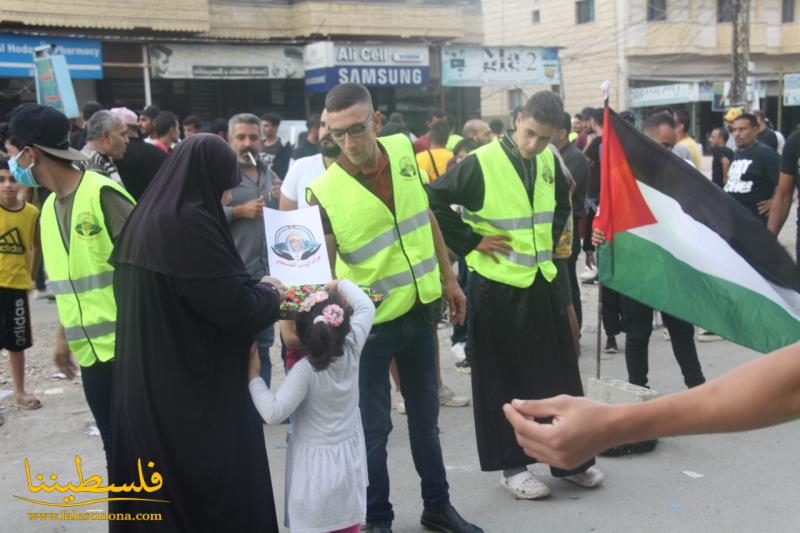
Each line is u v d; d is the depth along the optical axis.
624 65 30.25
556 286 4.24
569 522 4.02
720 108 29.59
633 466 4.71
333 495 3.29
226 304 2.73
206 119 21.06
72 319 3.72
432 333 3.91
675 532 3.88
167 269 2.69
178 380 2.74
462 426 5.44
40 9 17.09
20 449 5.19
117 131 5.00
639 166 4.66
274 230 3.29
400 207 3.73
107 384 3.78
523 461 4.27
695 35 31.20
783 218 6.21
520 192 4.14
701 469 4.62
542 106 3.96
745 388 1.23
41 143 3.65
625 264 4.73
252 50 19.44
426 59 21.55
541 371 4.18
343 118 3.50
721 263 4.41
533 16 32.34
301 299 3.21
